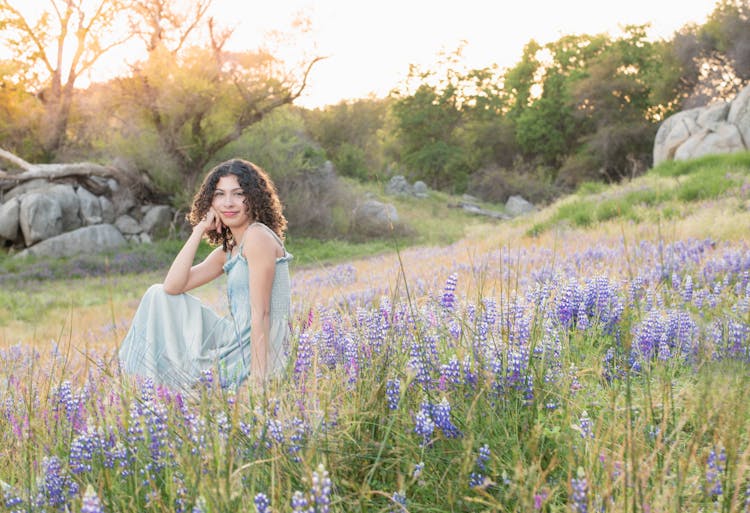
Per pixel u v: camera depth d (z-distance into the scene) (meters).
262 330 3.61
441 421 2.53
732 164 23.09
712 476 2.11
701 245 8.70
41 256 28.09
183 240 31.81
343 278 11.84
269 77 33.19
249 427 2.47
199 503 1.94
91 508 1.84
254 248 3.71
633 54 60.19
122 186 32.72
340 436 2.44
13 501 2.15
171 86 31.16
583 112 58.00
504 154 70.88
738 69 44.66
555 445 2.55
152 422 2.53
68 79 36.19
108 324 12.66
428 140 69.25
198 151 33.59
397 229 37.38
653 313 3.96
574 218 18.38
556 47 66.88
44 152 37.16
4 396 3.24
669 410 2.67
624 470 2.05
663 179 22.64
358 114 60.44
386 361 2.90
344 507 2.23
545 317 3.91
